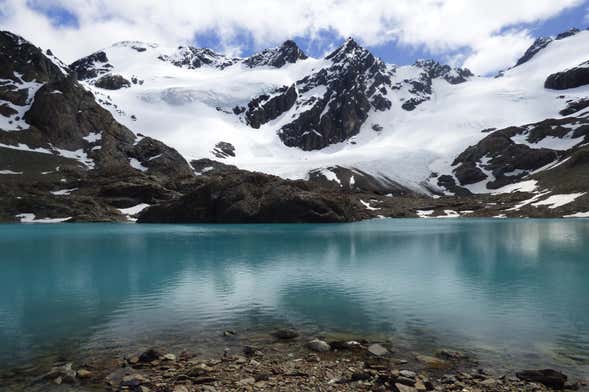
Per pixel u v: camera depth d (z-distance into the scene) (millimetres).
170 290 24234
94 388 11422
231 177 103000
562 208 119062
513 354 14000
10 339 15766
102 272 30438
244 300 21766
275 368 12688
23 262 35625
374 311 19516
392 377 11680
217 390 11188
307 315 18875
